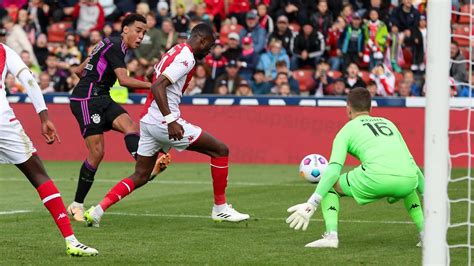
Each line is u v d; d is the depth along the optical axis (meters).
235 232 15.88
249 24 35.72
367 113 14.34
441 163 10.61
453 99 24.80
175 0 39.62
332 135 31.52
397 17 35.16
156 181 26.02
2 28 38.28
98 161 17.72
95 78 18.02
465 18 31.61
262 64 35.03
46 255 13.09
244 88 33.22
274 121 32.03
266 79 34.38
